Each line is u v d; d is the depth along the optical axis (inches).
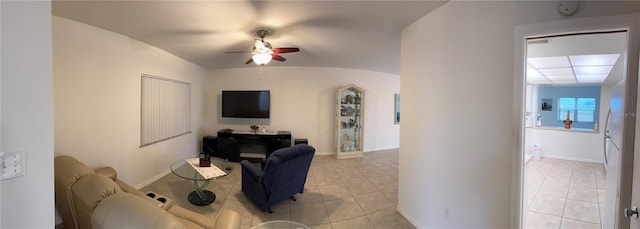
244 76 225.9
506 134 69.3
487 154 73.4
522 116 67.3
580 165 188.4
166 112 162.2
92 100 110.7
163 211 53.1
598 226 104.3
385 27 112.1
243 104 218.5
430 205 93.3
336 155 223.1
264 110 218.1
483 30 73.7
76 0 84.3
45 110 41.9
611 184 75.9
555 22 61.8
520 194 68.1
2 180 37.4
